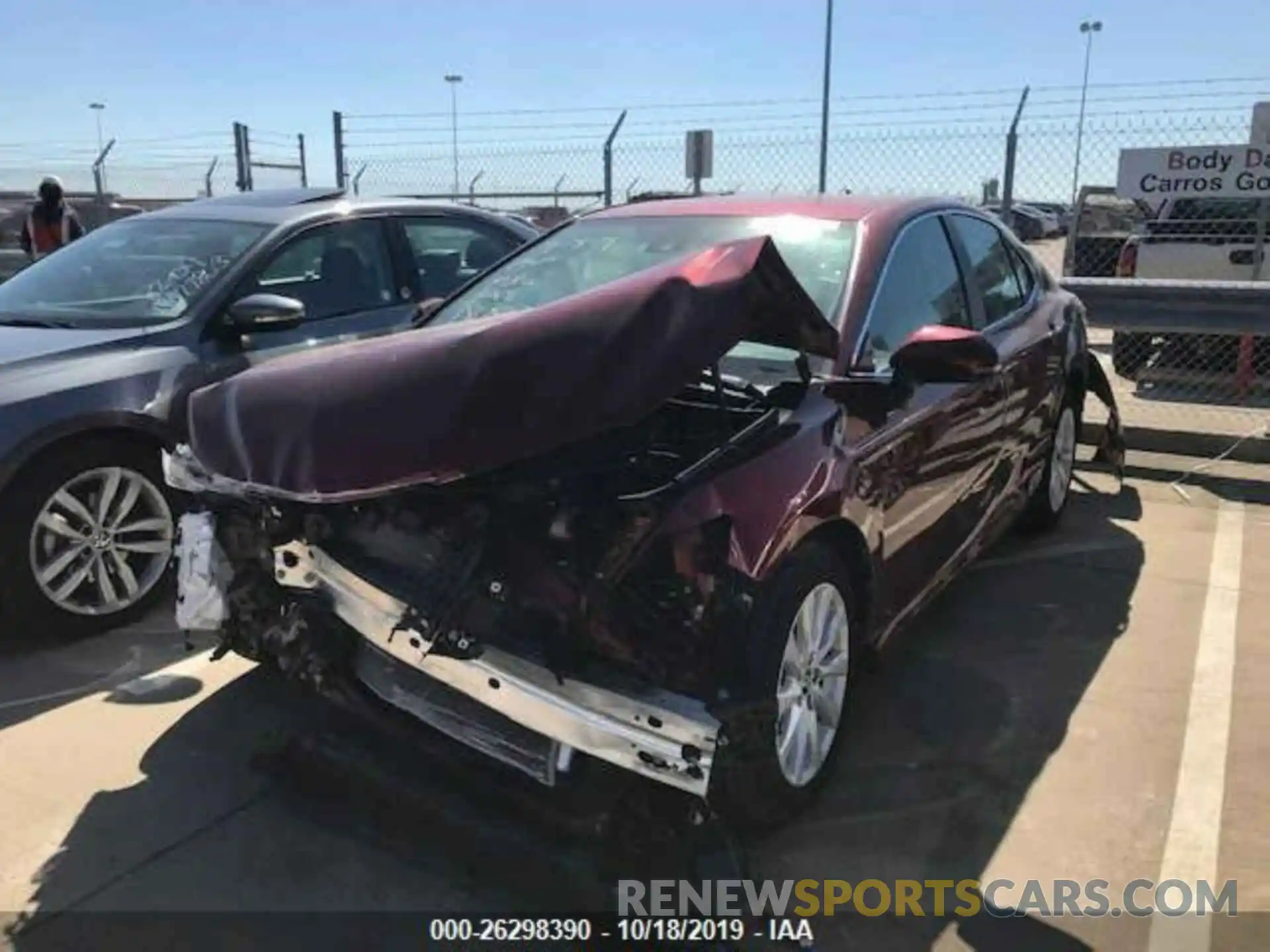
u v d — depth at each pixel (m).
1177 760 3.41
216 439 2.93
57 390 4.07
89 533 4.22
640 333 2.55
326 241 5.28
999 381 4.28
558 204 12.93
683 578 2.54
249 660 3.76
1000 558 5.26
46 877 2.82
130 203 15.05
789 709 2.98
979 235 4.68
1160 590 4.83
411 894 2.79
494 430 2.46
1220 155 8.15
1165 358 8.85
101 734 3.53
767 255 2.77
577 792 2.73
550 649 2.50
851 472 3.10
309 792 3.16
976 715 3.70
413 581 2.65
